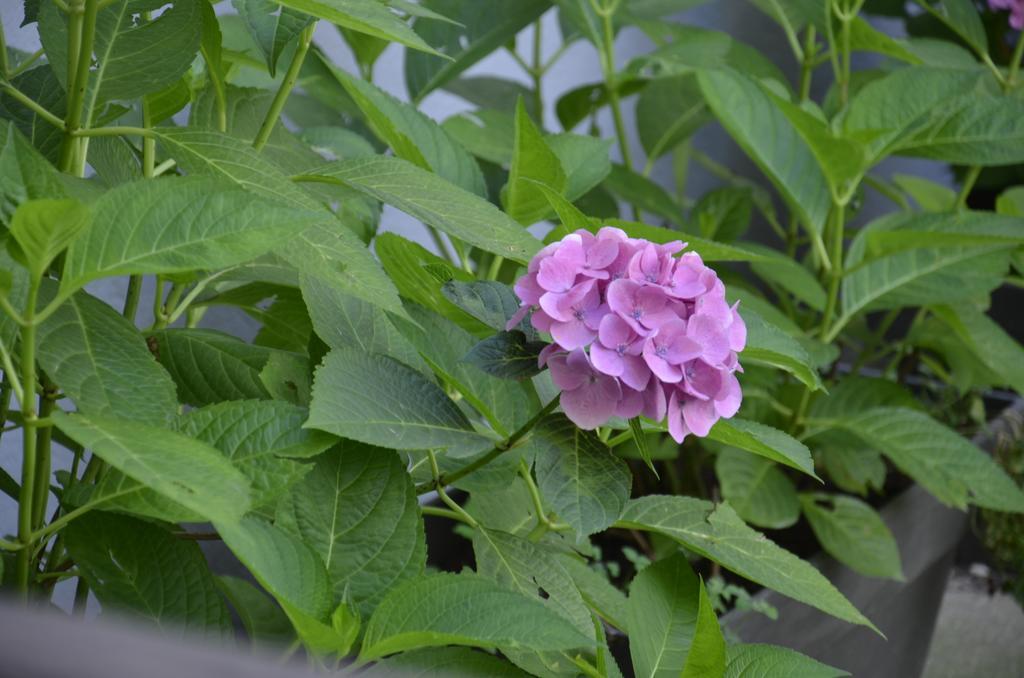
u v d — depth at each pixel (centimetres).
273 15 200
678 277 195
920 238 281
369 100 228
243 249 184
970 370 358
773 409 321
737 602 262
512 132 299
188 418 195
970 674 432
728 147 500
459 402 226
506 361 197
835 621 301
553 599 206
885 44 311
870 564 302
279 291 223
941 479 294
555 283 195
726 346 195
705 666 200
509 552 208
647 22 337
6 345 190
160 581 194
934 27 427
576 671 207
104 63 201
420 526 201
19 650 93
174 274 211
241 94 221
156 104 211
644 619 208
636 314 194
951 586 497
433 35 275
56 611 201
